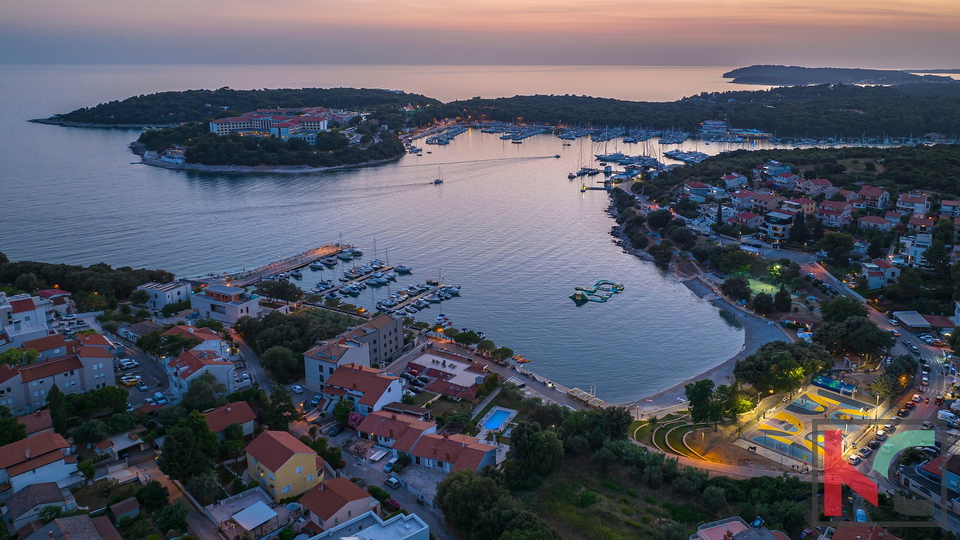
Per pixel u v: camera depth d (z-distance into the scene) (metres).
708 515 116.69
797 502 117.50
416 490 121.81
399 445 133.88
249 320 194.12
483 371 179.00
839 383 169.00
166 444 117.38
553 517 115.75
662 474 127.00
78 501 111.75
